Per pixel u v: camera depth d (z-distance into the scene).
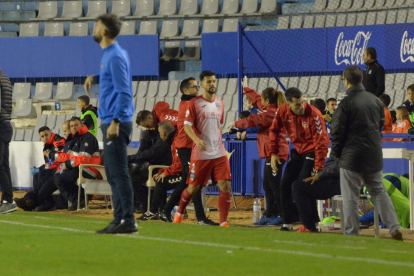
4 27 59.06
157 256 12.39
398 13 48.81
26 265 11.42
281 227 20.30
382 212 17.80
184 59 53.66
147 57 51.22
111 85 15.54
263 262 11.70
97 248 13.48
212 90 19.94
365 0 52.22
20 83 54.56
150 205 24.97
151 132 25.28
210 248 13.55
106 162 15.89
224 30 54.03
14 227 18.09
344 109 17.45
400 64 42.56
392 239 17.67
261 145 22.86
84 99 31.91
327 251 13.27
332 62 43.22
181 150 21.47
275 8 54.38
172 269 10.97
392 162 27.41
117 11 58.47
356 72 17.59
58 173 27.48
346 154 17.53
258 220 23.50
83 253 12.80
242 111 32.31
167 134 24.42
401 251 13.54
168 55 54.06
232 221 24.78
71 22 58.38
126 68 15.46
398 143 27.34
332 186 18.91
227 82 49.47
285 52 43.44
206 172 20.27
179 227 18.28
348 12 51.53
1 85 23.05
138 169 24.38
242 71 33.38
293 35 43.38
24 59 52.94
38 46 52.81
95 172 27.25
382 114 17.91
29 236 15.66
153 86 51.91
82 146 27.23
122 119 15.41
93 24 57.72
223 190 20.27
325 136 19.09
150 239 15.05
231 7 56.12
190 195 20.62
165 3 57.75
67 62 52.53
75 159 27.02
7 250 13.27
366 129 17.41
